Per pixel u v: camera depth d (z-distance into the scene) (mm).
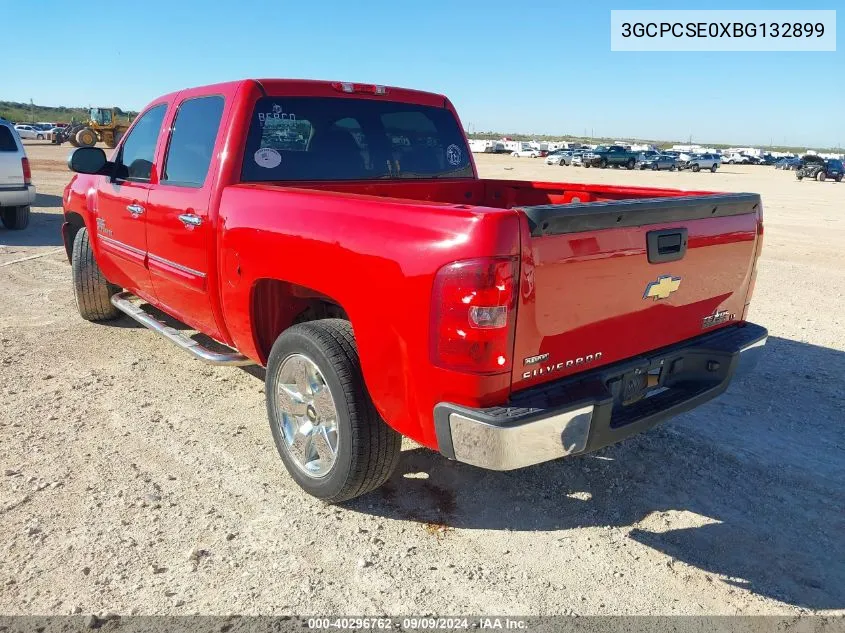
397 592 2734
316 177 4156
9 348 5418
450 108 4949
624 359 2973
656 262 2902
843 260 10656
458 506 3355
